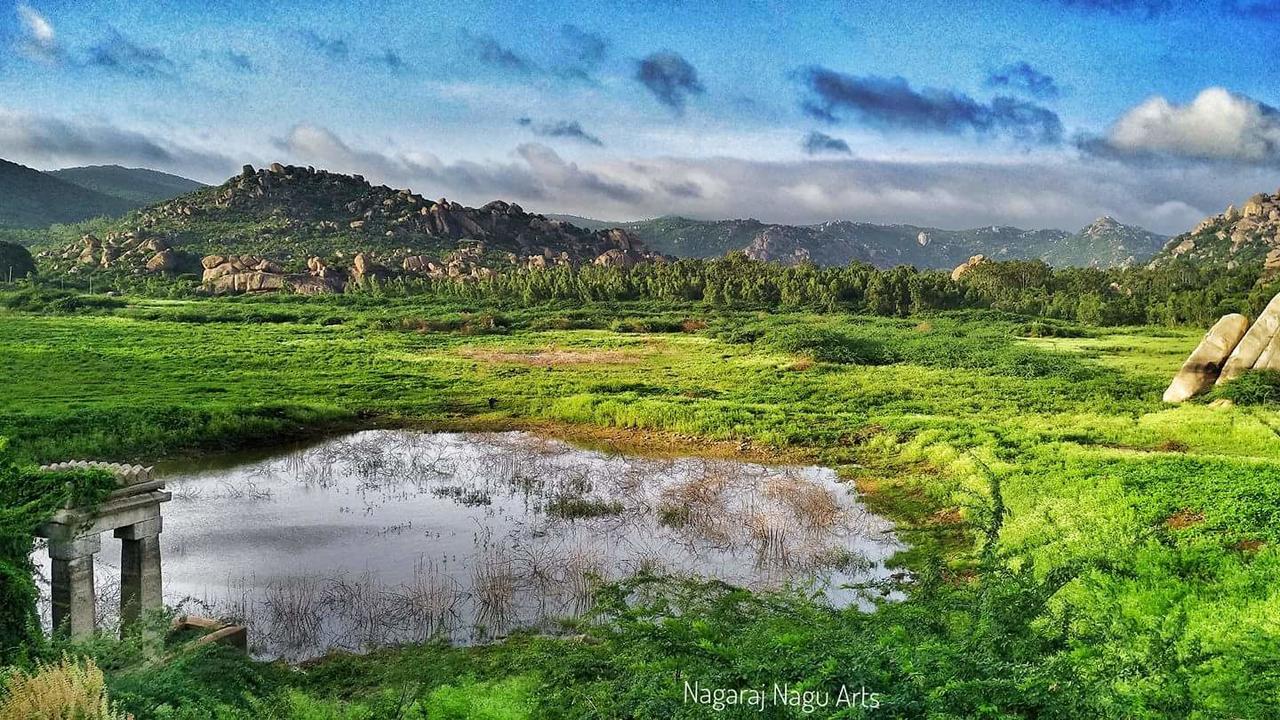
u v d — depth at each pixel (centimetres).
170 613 1073
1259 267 11481
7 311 8706
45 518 1130
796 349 5578
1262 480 1773
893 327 7588
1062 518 1688
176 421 3128
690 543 1853
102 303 9219
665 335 7212
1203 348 3338
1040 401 3541
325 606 1481
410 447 3100
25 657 890
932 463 2522
